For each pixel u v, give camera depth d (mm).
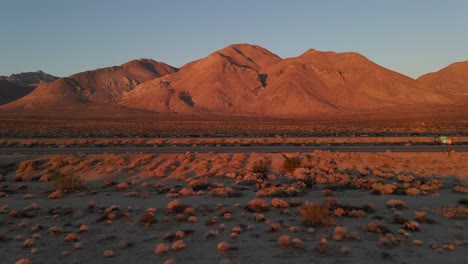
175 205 21797
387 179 31547
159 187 28750
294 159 34594
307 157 39375
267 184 28859
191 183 28688
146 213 20812
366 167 35719
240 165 36000
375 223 18250
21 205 23203
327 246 15656
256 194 25406
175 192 26734
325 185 29094
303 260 14211
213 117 177875
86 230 18203
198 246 15938
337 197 24812
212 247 15766
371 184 28234
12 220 20078
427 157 39188
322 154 40281
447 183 30109
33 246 16188
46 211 21938
